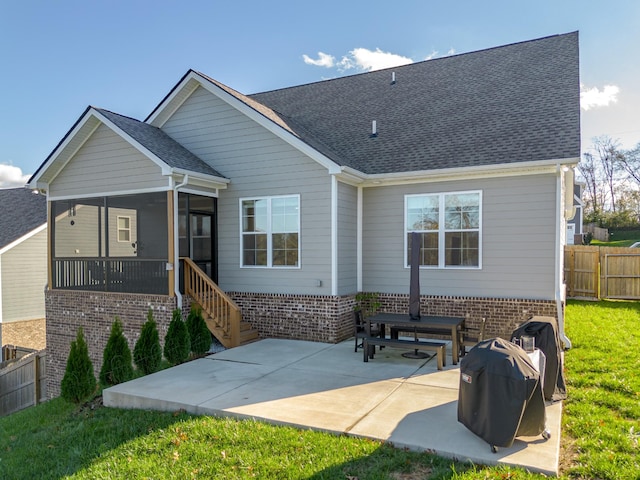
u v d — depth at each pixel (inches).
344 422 201.5
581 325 419.5
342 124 510.3
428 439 180.7
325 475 158.1
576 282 634.8
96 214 583.5
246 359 326.3
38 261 695.1
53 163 433.4
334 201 391.9
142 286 410.0
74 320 444.1
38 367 450.0
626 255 611.5
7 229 719.1
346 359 324.5
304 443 182.5
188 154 443.8
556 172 349.7
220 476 162.1
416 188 405.4
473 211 382.9
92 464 180.4
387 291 418.3
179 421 213.9
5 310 646.5
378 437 184.1
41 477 175.8
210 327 396.2
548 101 422.6
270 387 256.7
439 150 408.5
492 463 161.6
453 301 388.2
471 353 184.1
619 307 535.2
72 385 273.4
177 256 394.0
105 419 230.1
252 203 432.5
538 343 227.8
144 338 316.2
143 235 476.4
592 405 219.9
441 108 476.7
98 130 422.6
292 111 572.7
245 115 431.5
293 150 409.4
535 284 359.9
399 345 305.0
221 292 392.8
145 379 276.7
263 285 426.3
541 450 170.6
